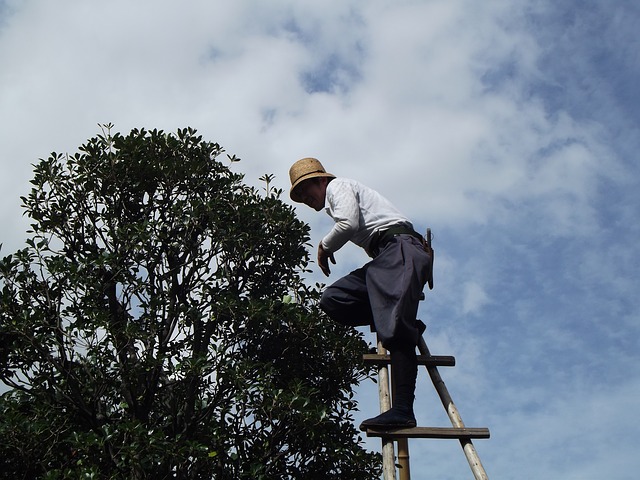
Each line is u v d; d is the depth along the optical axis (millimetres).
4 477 8203
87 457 8070
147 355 8672
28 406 8875
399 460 4441
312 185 4902
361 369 9742
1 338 8656
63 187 9719
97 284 9078
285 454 8648
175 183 9898
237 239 9516
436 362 4438
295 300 9938
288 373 9414
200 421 8781
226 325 9297
